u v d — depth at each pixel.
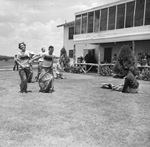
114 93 6.72
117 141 2.90
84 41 17.36
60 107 4.61
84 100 5.45
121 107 4.81
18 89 6.93
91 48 19.16
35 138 2.89
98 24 16.66
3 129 3.19
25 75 6.35
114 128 3.40
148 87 8.55
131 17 13.76
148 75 11.62
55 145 2.70
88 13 17.66
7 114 3.97
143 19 12.91
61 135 3.03
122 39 14.10
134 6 13.45
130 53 7.22
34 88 7.28
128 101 5.50
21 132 3.09
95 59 18.70
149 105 5.08
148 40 13.61
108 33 15.70
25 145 2.67
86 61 18.27
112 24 15.37
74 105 4.85
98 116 4.02
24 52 6.23
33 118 3.76
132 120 3.85
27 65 6.30
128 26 14.03
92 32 17.36
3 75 12.16
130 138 3.02
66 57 17.58
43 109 4.39
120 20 14.66
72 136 3.01
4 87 7.34
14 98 5.43
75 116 3.97
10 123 3.46
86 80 10.69
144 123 3.69
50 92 6.49
